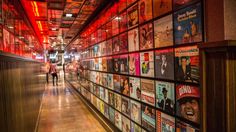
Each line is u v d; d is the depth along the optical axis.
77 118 5.09
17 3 3.85
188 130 1.59
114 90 3.66
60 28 7.69
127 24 2.93
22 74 2.32
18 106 1.98
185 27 1.61
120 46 3.29
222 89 0.96
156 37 2.10
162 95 2.01
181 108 1.69
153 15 2.15
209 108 1.03
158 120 2.11
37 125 4.25
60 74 22.81
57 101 7.39
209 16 1.34
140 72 2.54
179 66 1.71
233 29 1.25
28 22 5.92
